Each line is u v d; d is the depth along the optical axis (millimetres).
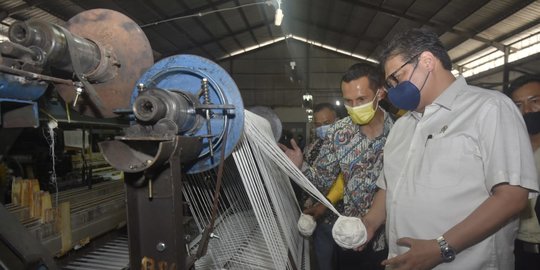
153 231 799
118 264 1533
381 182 1265
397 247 1043
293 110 12938
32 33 751
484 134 868
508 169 807
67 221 1436
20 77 777
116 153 771
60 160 2189
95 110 1012
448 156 918
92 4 5695
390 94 984
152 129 763
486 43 7008
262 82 12961
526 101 1451
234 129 916
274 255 1384
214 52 11523
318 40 11875
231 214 2148
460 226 835
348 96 1411
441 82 942
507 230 924
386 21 7941
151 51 999
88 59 898
